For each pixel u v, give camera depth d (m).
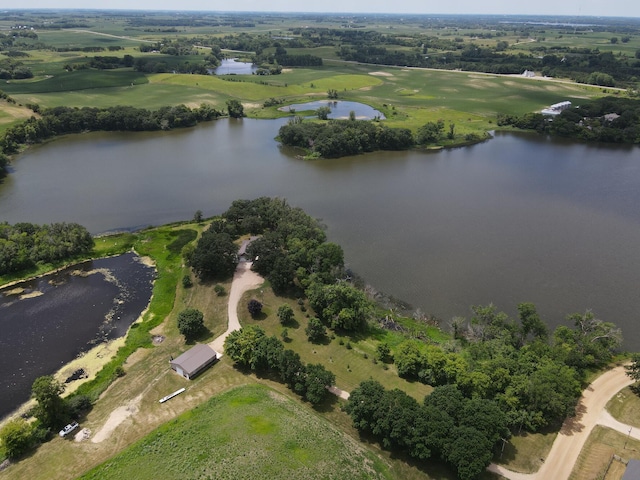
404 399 70.44
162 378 82.50
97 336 94.12
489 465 65.81
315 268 109.06
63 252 118.62
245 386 80.06
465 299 108.56
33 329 95.50
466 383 75.88
